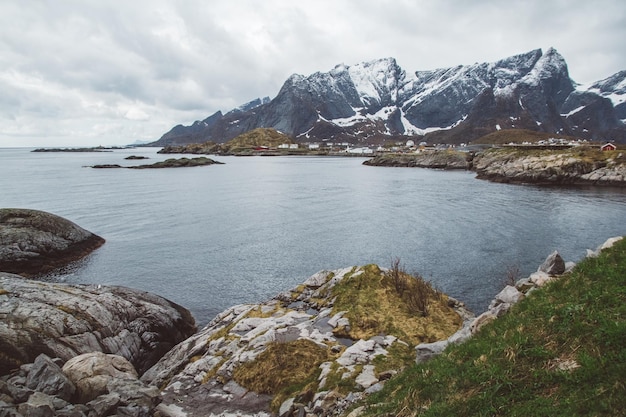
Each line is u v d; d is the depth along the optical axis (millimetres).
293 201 88688
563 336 9633
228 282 38594
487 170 143500
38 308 20750
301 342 18609
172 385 16984
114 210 75812
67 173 161125
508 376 9125
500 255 44406
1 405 10625
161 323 26266
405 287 26094
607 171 106375
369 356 16703
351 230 59031
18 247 40812
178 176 151375
